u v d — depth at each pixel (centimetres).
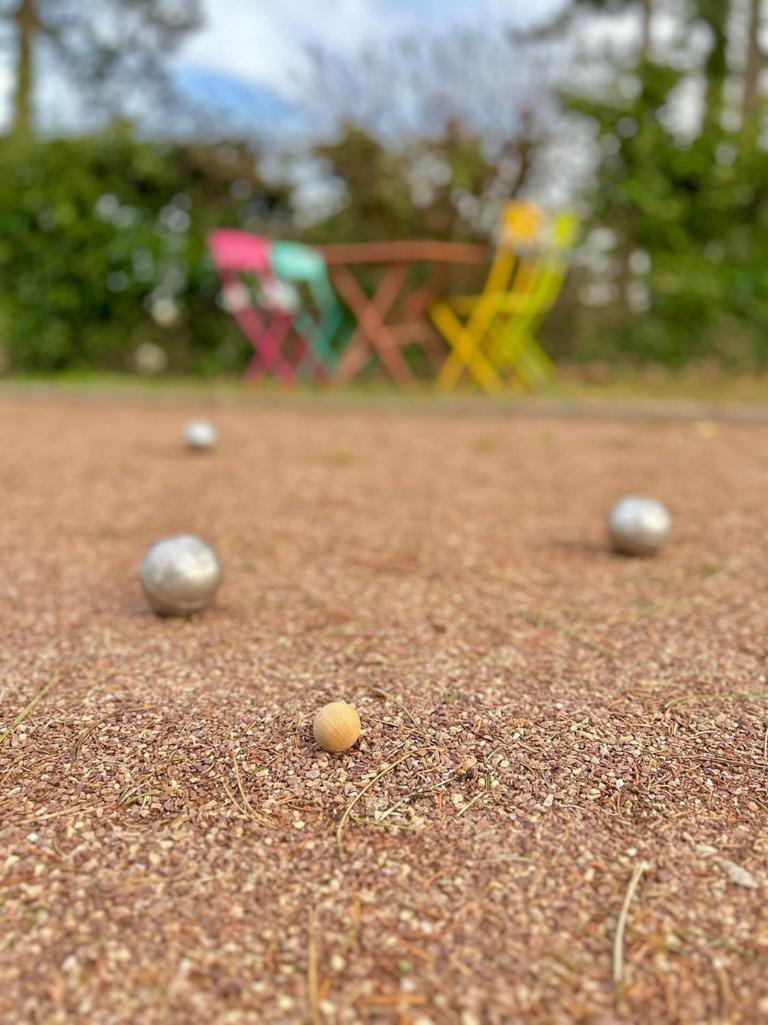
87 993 38
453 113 358
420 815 50
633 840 48
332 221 358
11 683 66
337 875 45
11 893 44
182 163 331
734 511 122
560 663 70
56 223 318
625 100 315
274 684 66
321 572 95
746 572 94
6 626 78
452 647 73
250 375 322
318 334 311
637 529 99
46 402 270
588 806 51
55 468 155
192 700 63
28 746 57
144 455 171
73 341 336
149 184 325
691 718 61
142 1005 37
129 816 50
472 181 341
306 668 69
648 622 79
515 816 50
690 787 53
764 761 56
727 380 308
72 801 51
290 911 43
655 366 328
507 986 38
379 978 39
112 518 119
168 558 78
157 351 342
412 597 86
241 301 310
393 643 74
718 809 51
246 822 50
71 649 72
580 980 38
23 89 470
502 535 111
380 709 62
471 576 93
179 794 52
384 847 47
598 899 44
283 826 49
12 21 468
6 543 105
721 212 321
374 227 350
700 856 47
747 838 48
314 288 303
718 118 337
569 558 101
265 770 55
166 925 42
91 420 227
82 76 548
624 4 418
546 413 239
